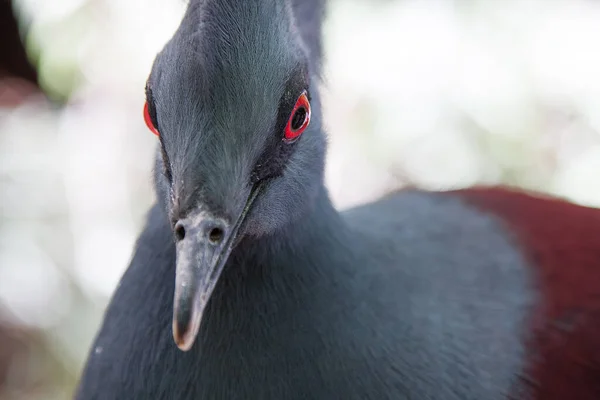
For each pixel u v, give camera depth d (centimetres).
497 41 107
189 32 53
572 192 104
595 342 62
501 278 61
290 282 56
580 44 108
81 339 97
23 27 116
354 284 57
